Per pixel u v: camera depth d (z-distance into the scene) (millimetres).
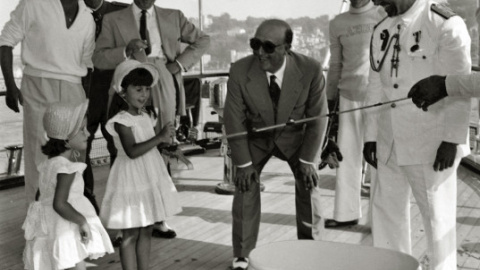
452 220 3451
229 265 4410
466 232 5043
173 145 4543
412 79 3357
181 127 5797
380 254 2133
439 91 3004
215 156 8734
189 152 8844
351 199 5230
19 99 4688
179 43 5160
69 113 3412
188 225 5387
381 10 4871
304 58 3859
